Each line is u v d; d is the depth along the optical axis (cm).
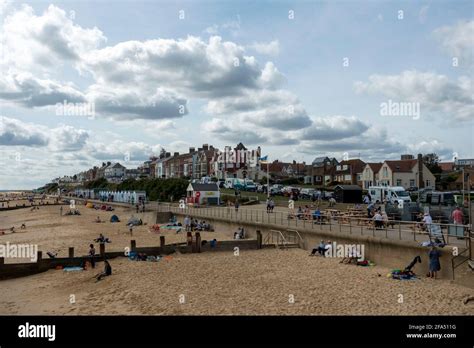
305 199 6362
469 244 1931
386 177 8081
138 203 7988
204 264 2703
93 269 2625
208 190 6531
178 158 14712
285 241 3422
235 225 4228
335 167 10200
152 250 3016
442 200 4253
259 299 1883
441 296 1803
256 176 10956
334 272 2361
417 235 2530
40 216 7644
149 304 1862
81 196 15925
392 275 2153
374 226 2655
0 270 2512
